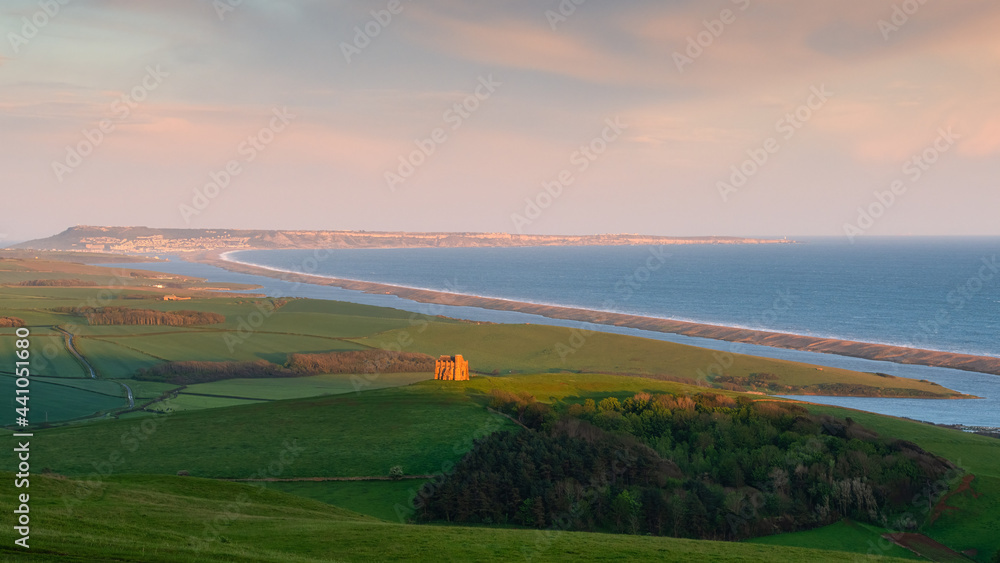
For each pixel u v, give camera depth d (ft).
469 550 115.03
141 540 99.60
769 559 121.19
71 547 89.40
